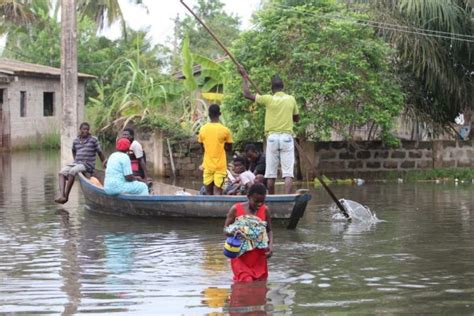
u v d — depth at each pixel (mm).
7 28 35781
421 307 7992
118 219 14156
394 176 21781
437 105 23875
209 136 14344
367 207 15562
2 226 13336
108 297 8430
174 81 26875
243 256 9102
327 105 20516
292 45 20672
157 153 22797
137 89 27391
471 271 9688
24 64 37344
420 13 22188
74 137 19891
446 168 22234
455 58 22781
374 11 22359
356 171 21844
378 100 20484
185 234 12484
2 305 8109
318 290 8719
